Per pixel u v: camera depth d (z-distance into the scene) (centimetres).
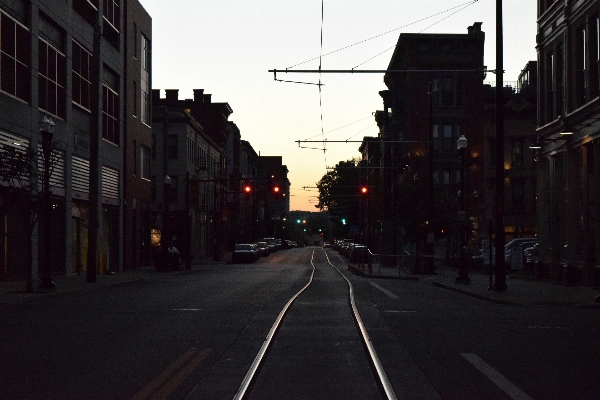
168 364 1059
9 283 3038
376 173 8556
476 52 6769
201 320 1653
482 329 1518
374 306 2084
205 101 10125
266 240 11862
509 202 6681
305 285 3145
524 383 936
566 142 3003
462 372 1009
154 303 2134
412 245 5959
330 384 927
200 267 5944
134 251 5225
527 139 6694
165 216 4909
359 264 5394
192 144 7712
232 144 11581
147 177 5638
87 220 4147
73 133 3816
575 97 2912
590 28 2759
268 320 1650
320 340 1346
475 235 6656
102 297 2403
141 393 853
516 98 6725
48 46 3491
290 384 928
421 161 6694
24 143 3181
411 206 4922
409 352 1195
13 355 1153
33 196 2614
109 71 4553
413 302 2250
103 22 4344
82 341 1309
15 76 3094
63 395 849
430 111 4150
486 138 6750
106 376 968
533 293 2520
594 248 2791
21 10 3169
